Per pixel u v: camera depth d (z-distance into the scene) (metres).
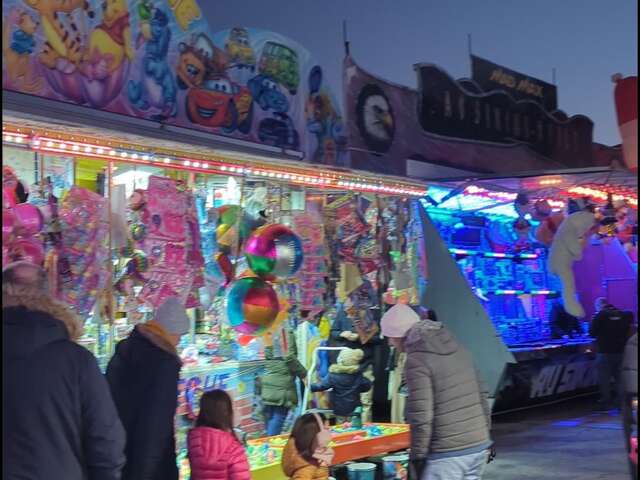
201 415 5.22
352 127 11.34
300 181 7.54
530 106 15.20
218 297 7.36
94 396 3.64
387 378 9.52
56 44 7.28
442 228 11.89
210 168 6.68
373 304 8.52
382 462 7.23
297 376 7.82
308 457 5.95
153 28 8.34
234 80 9.35
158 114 8.34
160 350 4.87
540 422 11.46
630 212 10.38
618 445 9.77
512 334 12.65
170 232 6.56
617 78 4.74
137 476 4.71
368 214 8.64
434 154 12.85
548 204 10.84
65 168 6.20
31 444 3.52
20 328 3.60
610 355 12.38
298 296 7.69
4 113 5.36
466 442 4.96
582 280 13.86
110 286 6.16
